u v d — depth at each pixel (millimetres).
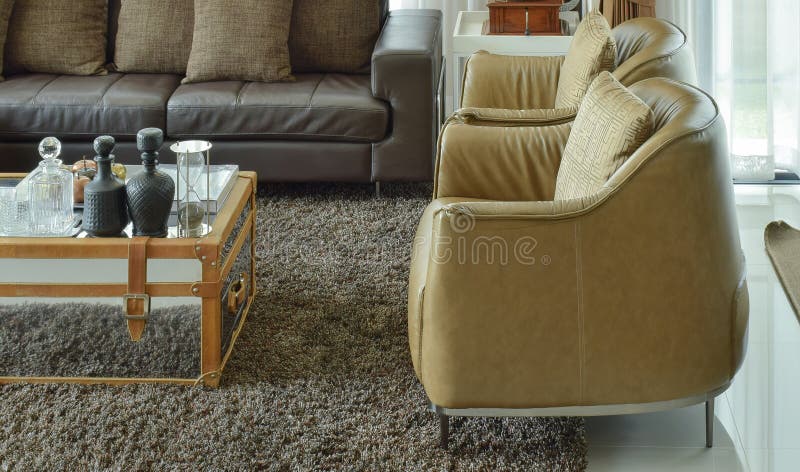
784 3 4391
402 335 2938
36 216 2680
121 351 2666
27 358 2688
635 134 2246
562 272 2205
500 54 4078
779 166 4617
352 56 4383
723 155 2275
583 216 2184
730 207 2299
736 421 2549
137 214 2635
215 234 2635
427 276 2258
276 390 2637
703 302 2264
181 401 2580
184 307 2621
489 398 2277
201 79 4227
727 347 2328
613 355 2258
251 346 2875
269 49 4199
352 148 4059
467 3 5176
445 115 5344
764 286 3367
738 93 4395
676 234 2215
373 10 4398
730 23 4348
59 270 2609
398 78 3975
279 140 4074
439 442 2385
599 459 2367
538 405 2287
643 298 2234
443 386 2271
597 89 2527
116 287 2609
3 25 4305
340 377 2703
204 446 2377
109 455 2344
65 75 4332
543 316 2225
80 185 2938
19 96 4023
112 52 4504
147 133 2615
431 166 4074
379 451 2346
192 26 4355
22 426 2475
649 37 3139
